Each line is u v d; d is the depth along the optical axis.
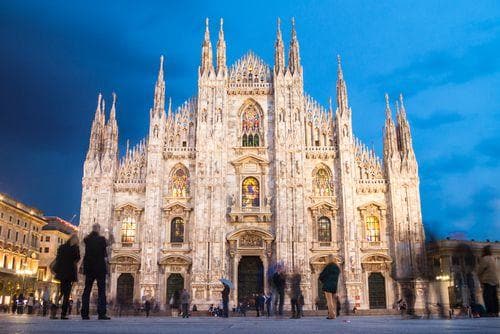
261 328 13.99
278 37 82.19
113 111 80.25
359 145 79.75
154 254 74.00
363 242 75.44
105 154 78.06
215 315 65.69
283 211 75.06
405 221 75.44
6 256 99.38
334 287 28.97
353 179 76.88
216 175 76.62
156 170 77.00
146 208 75.56
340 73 81.31
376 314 67.56
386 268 74.25
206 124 78.69
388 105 80.44
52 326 14.15
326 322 21.30
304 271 72.69
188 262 74.19
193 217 76.31
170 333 11.16
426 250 53.28
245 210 75.75
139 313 67.75
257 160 78.06
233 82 82.00
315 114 80.94
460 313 35.62
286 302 69.38
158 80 81.19
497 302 25.86
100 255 24.75
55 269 25.58
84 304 24.34
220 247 74.00
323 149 78.69
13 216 103.44
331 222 76.19
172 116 81.06
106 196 76.44
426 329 12.33
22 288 99.94
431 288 33.09
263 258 74.38
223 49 82.19
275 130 78.38
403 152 78.44
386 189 77.44
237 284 73.81
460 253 31.25
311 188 77.62
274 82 80.62
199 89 80.19
